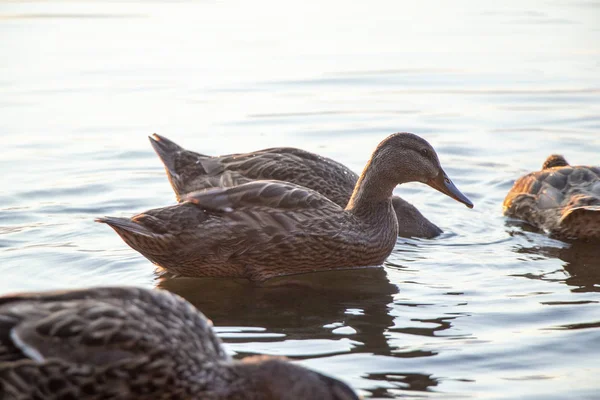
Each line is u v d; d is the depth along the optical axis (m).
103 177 16.62
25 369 7.50
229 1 34.81
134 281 12.25
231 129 19.56
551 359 9.62
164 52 26.55
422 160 13.49
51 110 20.94
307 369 7.67
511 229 14.71
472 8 34.50
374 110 21.05
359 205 13.29
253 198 12.42
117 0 34.84
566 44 27.97
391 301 11.53
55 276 12.21
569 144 18.38
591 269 12.66
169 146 15.00
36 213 14.73
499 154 18.05
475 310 11.11
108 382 7.71
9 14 31.77
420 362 9.55
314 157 15.14
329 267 12.92
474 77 24.06
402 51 27.03
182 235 11.97
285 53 26.59
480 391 8.85
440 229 14.67
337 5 34.56
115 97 22.11
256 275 12.52
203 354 8.05
